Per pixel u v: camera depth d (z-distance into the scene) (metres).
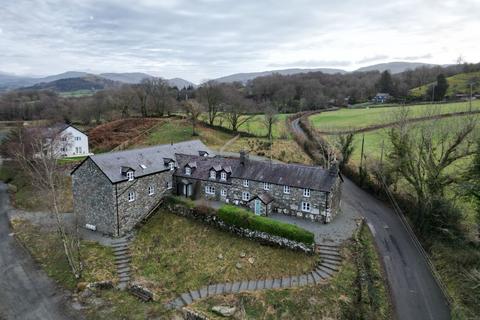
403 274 31.39
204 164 46.34
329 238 35.28
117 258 34.50
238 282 30.80
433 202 36.28
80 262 32.03
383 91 137.00
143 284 30.55
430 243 35.53
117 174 38.22
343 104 129.12
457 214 34.88
